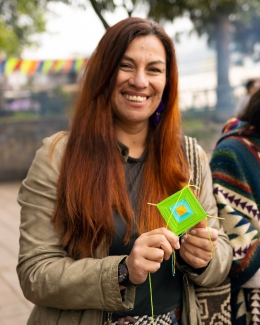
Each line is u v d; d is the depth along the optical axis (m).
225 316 1.59
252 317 1.71
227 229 1.70
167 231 1.27
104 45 1.45
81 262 1.33
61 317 1.37
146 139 1.57
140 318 1.44
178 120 1.59
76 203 1.38
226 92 9.84
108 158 1.43
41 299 1.33
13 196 7.74
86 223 1.38
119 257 1.31
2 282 3.91
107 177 1.41
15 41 10.70
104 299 1.28
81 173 1.41
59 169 1.43
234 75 14.58
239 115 1.98
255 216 1.73
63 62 8.65
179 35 5.88
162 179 1.50
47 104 9.77
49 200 1.40
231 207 1.74
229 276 1.69
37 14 9.20
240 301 1.75
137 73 1.42
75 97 1.57
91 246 1.37
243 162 1.78
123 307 1.28
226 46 10.22
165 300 1.48
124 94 1.46
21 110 9.77
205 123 9.68
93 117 1.47
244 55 12.75
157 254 1.24
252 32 10.95
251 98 1.90
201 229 1.38
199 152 1.62
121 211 1.41
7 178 9.10
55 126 9.41
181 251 1.45
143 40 1.43
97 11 2.31
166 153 1.52
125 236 1.40
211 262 1.48
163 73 1.48
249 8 7.95
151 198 1.46
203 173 1.61
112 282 1.27
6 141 9.06
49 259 1.35
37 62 8.53
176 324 1.50
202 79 14.79
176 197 1.35
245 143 1.82
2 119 9.34
